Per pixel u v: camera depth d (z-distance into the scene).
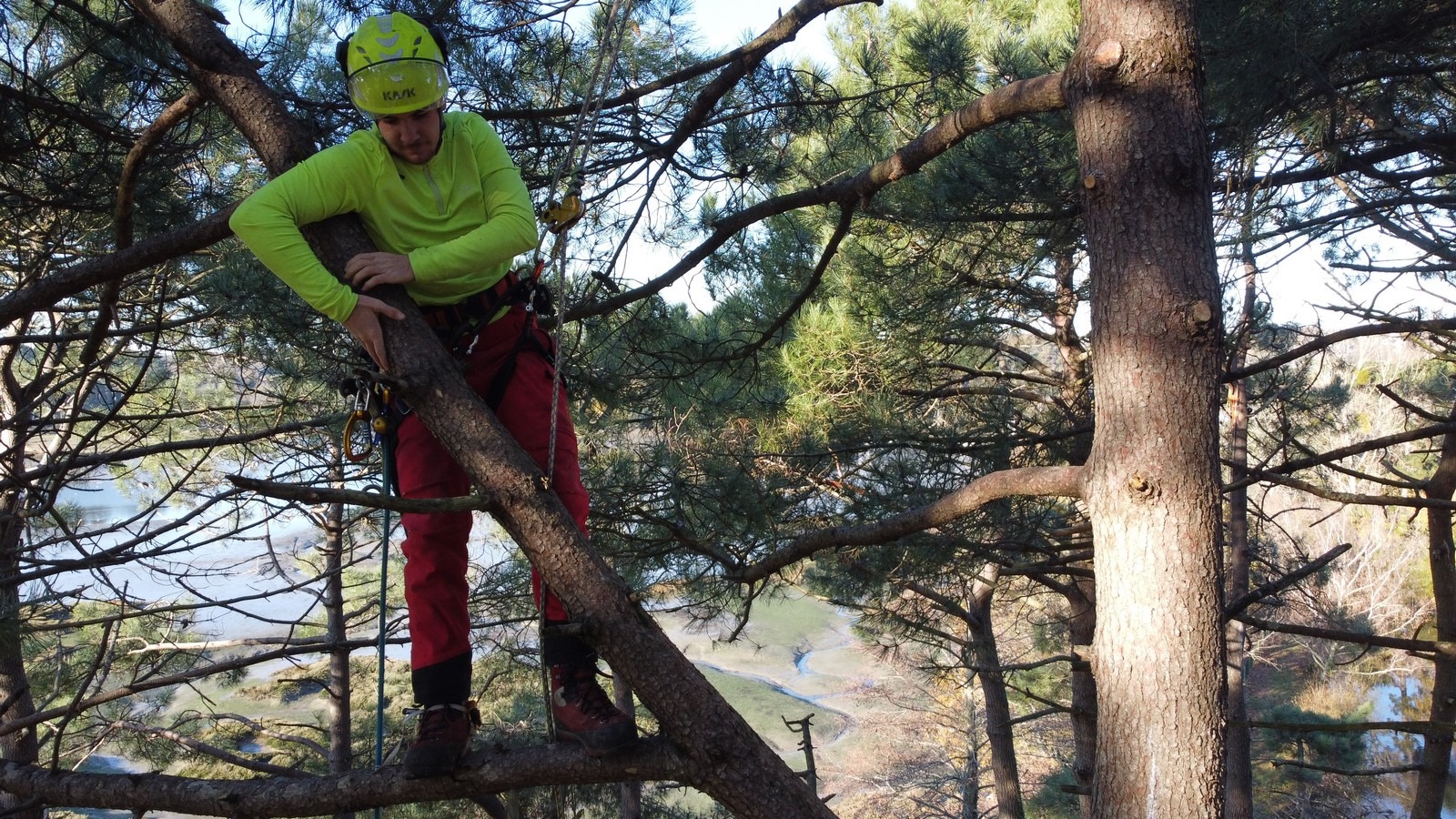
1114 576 2.27
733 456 7.04
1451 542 6.75
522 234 2.10
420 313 2.05
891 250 8.00
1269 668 24.48
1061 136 5.59
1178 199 2.35
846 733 21.67
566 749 2.10
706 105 4.23
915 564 7.85
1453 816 17.55
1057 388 10.56
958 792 19.41
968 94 6.22
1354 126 4.85
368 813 9.53
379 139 2.06
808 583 9.72
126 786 2.53
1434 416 4.73
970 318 8.38
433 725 2.12
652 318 5.86
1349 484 22.14
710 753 1.94
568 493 2.22
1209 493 2.25
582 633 1.93
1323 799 17.27
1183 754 2.16
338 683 9.77
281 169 2.34
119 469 8.47
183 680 5.34
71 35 4.18
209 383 10.08
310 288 1.94
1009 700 19.59
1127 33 2.40
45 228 5.77
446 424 1.98
